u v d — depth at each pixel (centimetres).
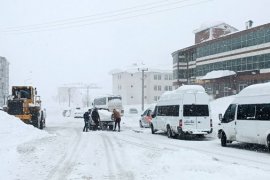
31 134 2283
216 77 6138
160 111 2827
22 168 1245
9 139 1944
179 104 2491
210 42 6838
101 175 1130
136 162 1372
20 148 1652
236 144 2175
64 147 1833
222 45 6494
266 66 5403
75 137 2441
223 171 1121
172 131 2591
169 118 2630
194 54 7694
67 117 6869
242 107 1952
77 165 1311
